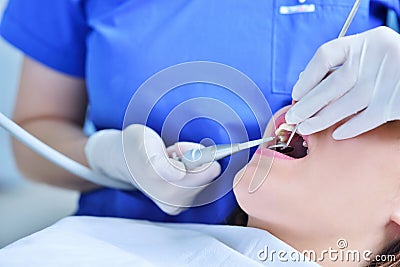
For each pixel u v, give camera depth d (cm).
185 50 96
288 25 93
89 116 116
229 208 92
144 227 89
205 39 95
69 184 111
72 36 111
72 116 119
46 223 134
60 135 111
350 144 78
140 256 79
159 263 78
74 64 114
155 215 101
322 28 92
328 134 79
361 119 75
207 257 79
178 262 79
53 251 76
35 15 110
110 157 95
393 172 77
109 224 90
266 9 93
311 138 80
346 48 76
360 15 91
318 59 77
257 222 86
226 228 87
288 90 92
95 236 86
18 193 138
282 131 81
